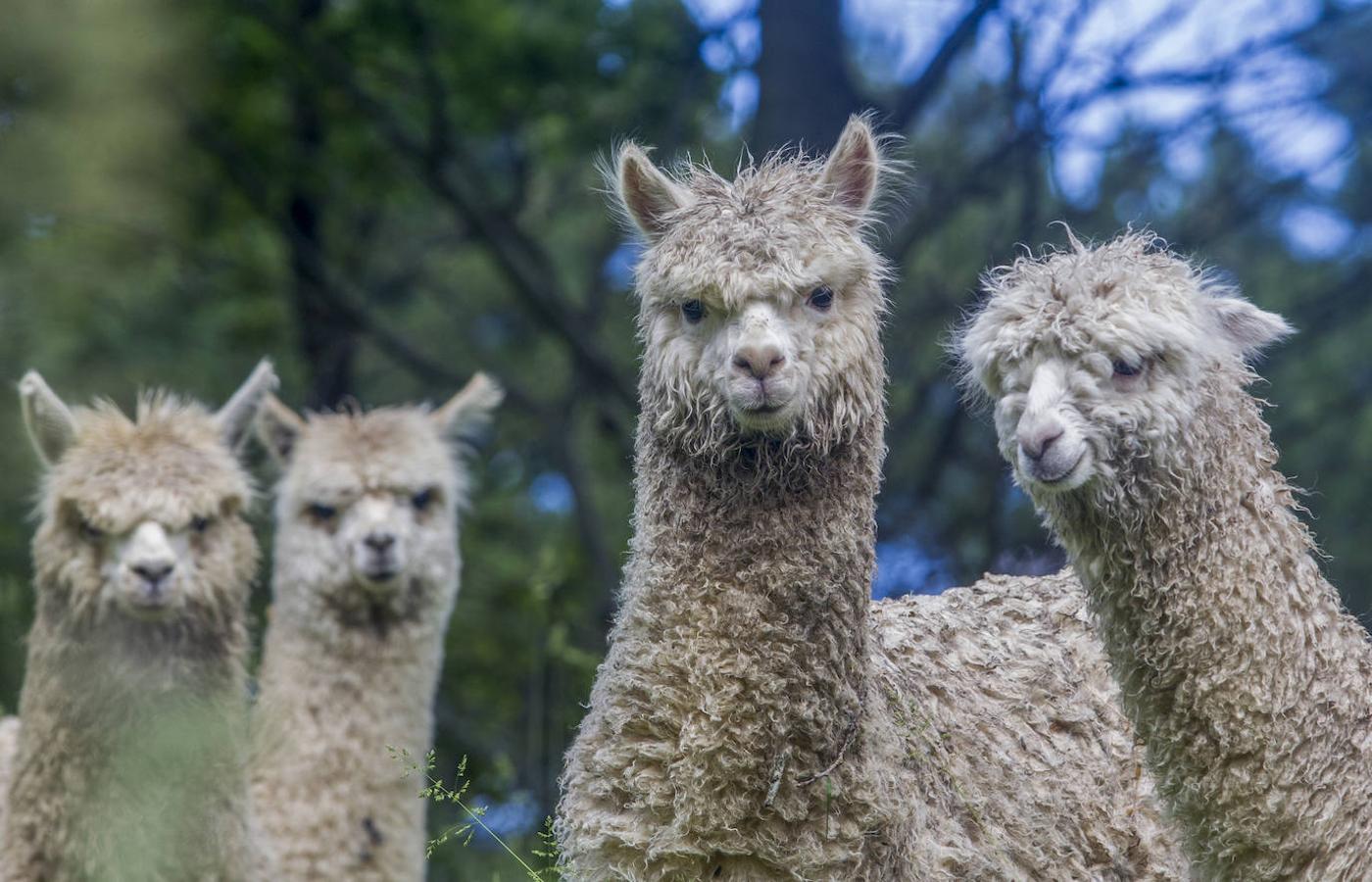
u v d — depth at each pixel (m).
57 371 42.97
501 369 64.94
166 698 24.72
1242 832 21.27
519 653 52.78
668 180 22.59
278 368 58.47
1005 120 62.34
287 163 60.28
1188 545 21.47
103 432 26.33
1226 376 22.06
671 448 21.33
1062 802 23.84
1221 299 22.73
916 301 61.62
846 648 20.69
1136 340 21.25
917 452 62.53
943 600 27.33
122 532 25.08
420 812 30.31
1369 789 21.06
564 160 62.69
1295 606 21.55
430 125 59.59
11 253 40.34
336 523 31.52
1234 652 21.28
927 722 22.94
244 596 26.23
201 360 51.47
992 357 22.03
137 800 23.91
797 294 21.14
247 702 27.62
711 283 20.95
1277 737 21.08
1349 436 60.91
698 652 20.36
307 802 29.34
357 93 58.28
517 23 59.06
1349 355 62.31
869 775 20.36
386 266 72.44
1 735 28.38
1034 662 25.69
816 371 21.00
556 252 72.44
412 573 31.64
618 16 60.28
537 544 61.41
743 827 19.95
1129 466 21.39
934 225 60.03
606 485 69.69
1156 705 21.88
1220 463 21.70
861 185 22.67
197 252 55.44
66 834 23.95
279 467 34.22
